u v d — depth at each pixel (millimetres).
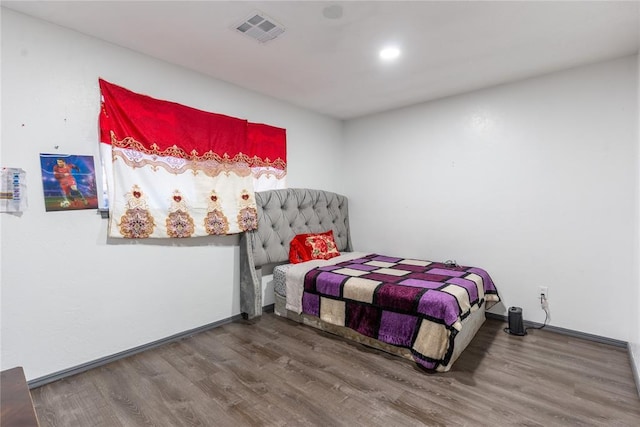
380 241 3566
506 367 1976
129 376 1907
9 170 1689
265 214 2938
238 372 1949
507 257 2723
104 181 2021
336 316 2418
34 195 1773
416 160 3242
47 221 1818
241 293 2834
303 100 3146
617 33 1912
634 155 2164
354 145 3781
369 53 2170
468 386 1778
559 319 2498
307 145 3457
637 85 2100
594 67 2309
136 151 2139
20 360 1744
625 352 2166
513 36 1951
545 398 1662
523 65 2348
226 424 1501
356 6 1647
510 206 2689
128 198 2094
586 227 2367
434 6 1647
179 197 2352
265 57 2236
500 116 2721
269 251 2934
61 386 1805
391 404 1630
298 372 1943
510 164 2678
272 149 3057
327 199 3533
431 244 3166
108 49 2041
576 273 2416
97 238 2006
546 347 2244
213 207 2543
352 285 2344
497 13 1712
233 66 2385
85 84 1951
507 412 1556
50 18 1771
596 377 1854
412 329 2025
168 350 2240
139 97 2156
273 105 3086
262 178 2980
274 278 2953
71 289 1911
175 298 2402
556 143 2469
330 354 2174
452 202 3012
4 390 914
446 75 2529
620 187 2232
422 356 1948
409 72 2477
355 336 2371
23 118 1736
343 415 1553
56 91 1845
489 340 2363
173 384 1823
